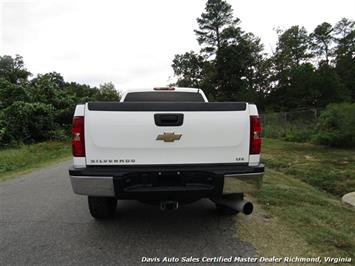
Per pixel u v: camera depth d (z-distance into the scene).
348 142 16.95
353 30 68.75
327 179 9.58
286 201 6.00
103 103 3.88
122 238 4.27
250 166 4.01
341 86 52.09
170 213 5.34
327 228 4.53
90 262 3.58
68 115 31.31
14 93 32.00
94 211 4.86
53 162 14.21
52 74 77.06
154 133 3.88
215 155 3.97
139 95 6.40
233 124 3.97
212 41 65.00
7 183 9.09
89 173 3.79
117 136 3.86
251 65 62.06
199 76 66.31
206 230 4.50
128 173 3.80
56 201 6.46
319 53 71.62
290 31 62.34
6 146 22.69
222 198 4.59
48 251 3.91
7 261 3.65
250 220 4.89
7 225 4.94
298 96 53.59
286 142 20.88
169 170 3.84
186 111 3.92
